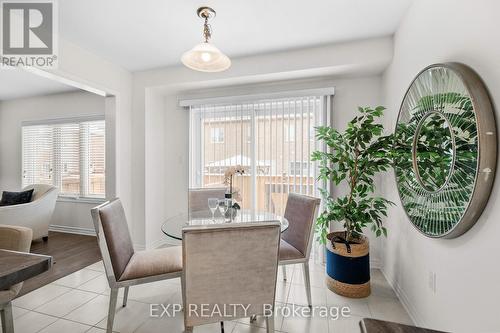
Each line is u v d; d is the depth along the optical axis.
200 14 1.92
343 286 2.12
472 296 1.14
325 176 2.33
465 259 1.19
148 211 3.13
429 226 1.43
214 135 3.17
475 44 1.12
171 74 2.97
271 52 2.59
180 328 1.72
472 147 1.07
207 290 1.23
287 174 2.91
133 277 1.62
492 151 1.01
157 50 2.55
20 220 3.22
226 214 2.12
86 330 1.69
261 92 3.03
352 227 2.17
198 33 2.23
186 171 3.34
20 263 1.03
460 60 1.23
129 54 2.64
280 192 2.93
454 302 1.28
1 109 4.40
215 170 3.16
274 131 2.96
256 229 1.24
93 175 3.91
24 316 1.84
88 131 3.92
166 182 3.43
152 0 1.78
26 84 3.58
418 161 1.55
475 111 1.03
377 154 1.97
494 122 1.01
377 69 2.51
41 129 4.18
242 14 1.95
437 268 1.45
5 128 4.39
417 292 1.73
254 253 1.26
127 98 3.05
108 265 1.57
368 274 2.15
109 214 1.63
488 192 1.03
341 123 2.78
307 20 2.04
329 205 2.41
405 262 1.96
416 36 1.74
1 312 1.32
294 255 1.96
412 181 1.65
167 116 3.41
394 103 2.22
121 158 2.96
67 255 3.05
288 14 1.95
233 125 3.10
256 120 3.02
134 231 3.12
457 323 1.25
